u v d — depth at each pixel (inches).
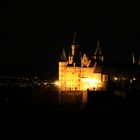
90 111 4069.9
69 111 4210.1
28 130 3166.8
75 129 3184.1
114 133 3004.4
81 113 3986.2
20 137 2942.9
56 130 3166.8
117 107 4065.0
